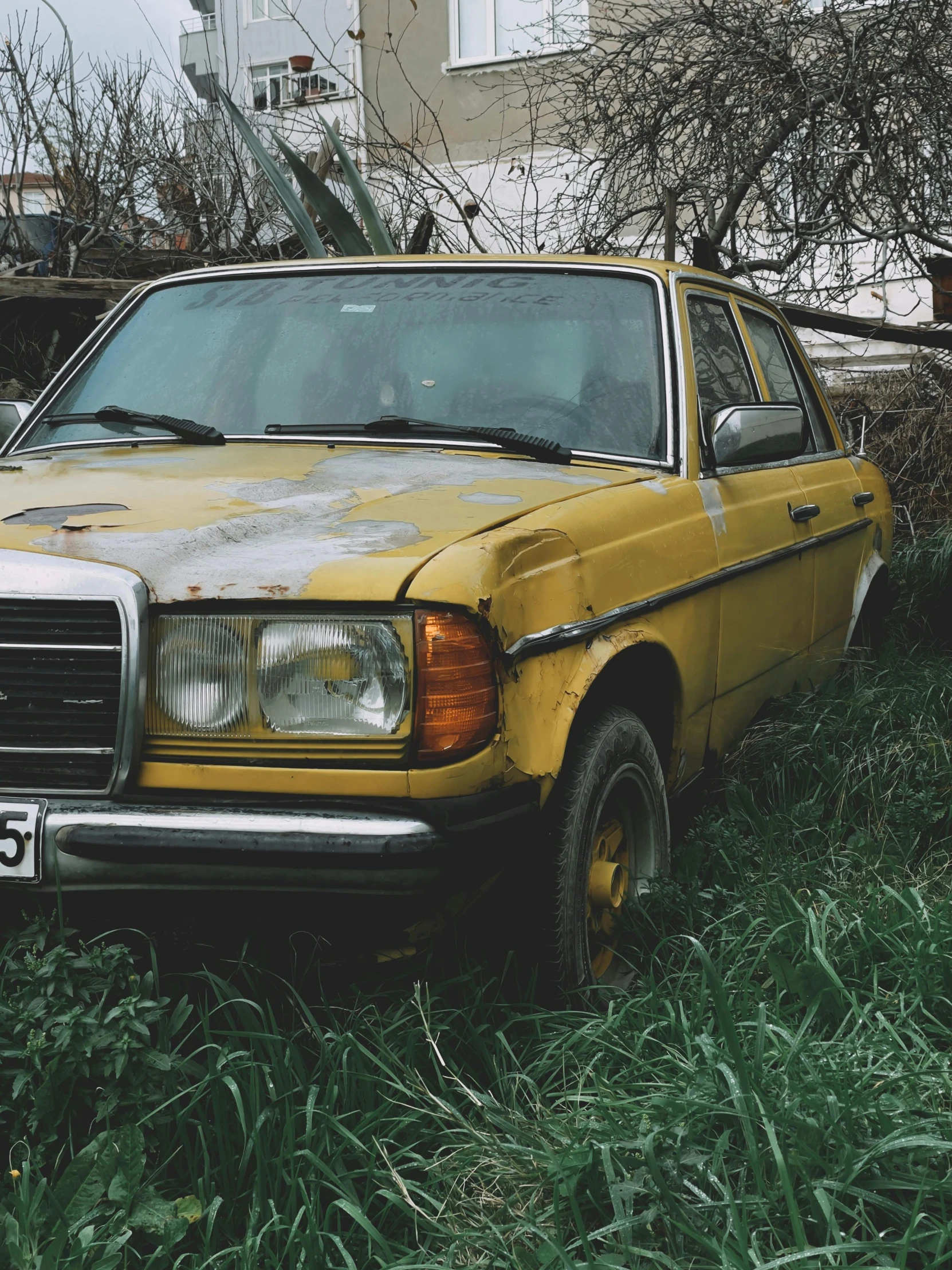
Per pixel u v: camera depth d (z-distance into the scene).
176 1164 2.02
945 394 8.11
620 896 2.76
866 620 5.01
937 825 3.44
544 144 8.73
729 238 7.95
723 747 3.52
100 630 2.14
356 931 2.15
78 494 2.57
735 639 3.41
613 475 3.06
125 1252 1.81
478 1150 2.07
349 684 2.12
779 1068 2.19
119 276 8.64
